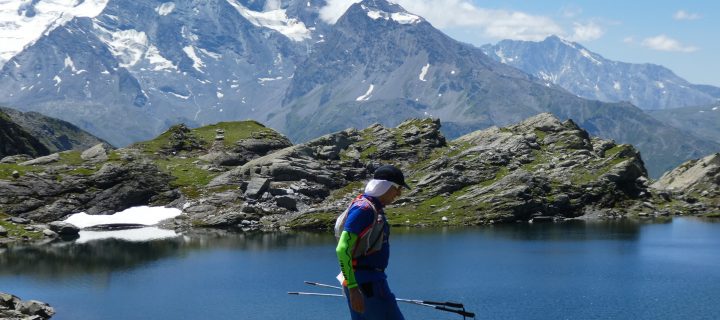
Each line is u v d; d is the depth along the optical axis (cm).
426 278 8131
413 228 12238
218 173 14725
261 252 9862
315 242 10769
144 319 6431
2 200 12562
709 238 10994
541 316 6506
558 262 9044
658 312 6650
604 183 14138
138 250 10088
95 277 8206
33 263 9081
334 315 6619
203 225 12544
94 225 12406
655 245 10350
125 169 13712
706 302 7019
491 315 6556
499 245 10294
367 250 1873
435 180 14100
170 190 13875
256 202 13325
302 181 13925
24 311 6328
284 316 6600
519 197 13212
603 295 7312
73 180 13325
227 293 7444
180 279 8112
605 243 10512
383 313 1873
